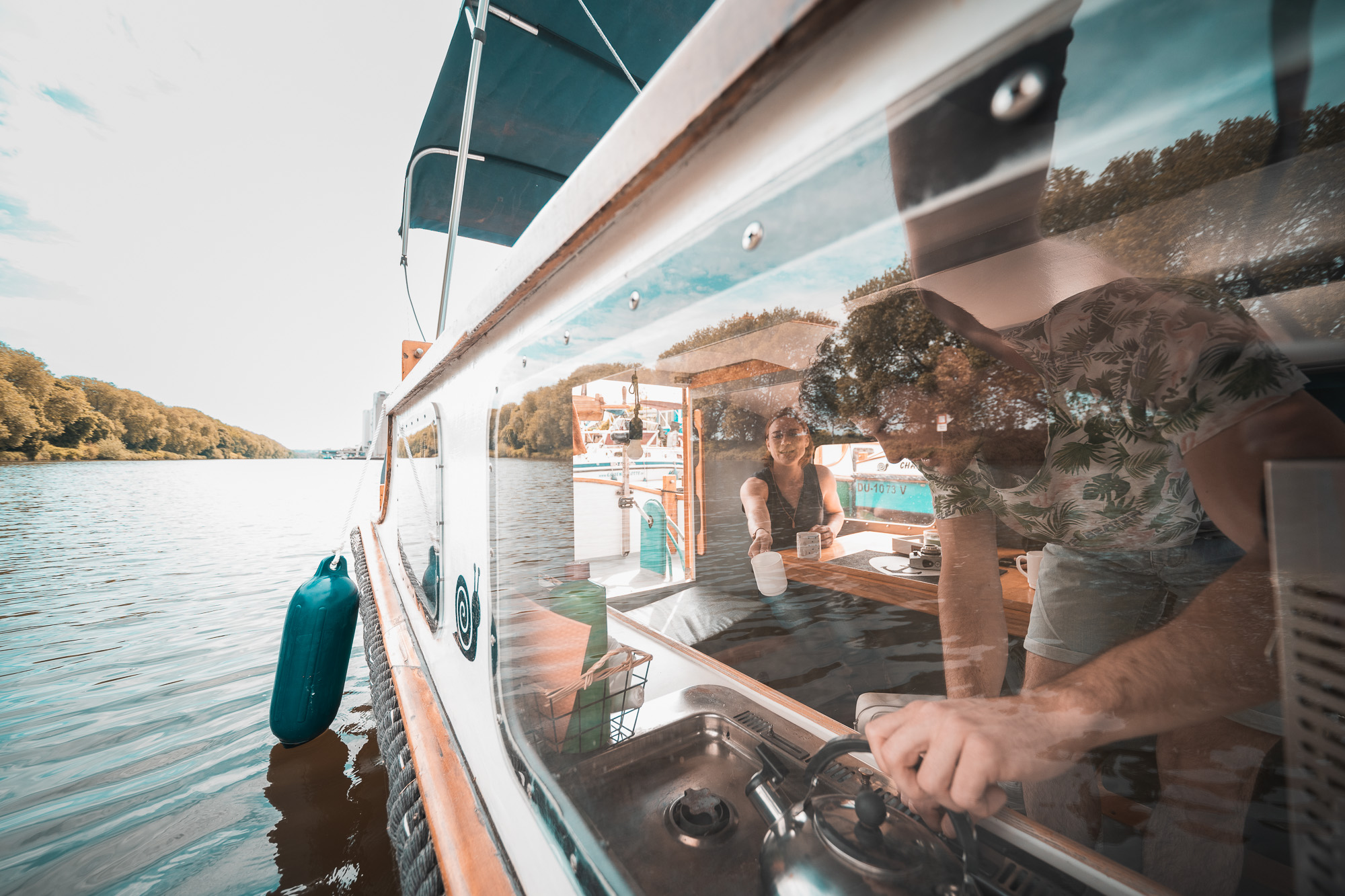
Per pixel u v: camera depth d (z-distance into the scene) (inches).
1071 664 23.0
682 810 27.5
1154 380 18.6
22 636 239.1
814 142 14.6
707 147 18.1
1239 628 13.8
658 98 18.3
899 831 19.2
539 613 39.4
